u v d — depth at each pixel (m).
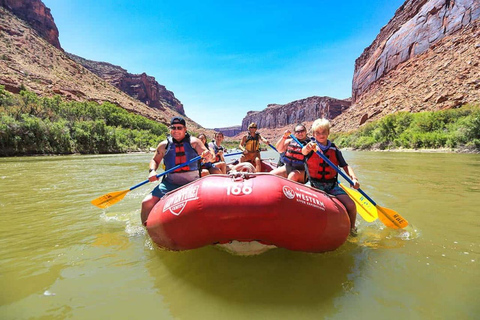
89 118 49.12
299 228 2.55
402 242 3.21
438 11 78.62
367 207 3.95
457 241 3.19
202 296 2.13
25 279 2.38
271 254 2.89
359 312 1.91
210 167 4.41
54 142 30.38
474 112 28.69
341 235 2.88
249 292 2.18
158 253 2.93
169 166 3.76
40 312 1.92
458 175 8.70
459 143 26.22
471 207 4.66
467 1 69.44
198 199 2.54
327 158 3.60
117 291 2.19
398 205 4.83
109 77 176.88
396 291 2.16
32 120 28.83
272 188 2.54
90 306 1.99
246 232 2.50
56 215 4.43
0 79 59.00
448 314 1.87
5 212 4.61
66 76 93.81
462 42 64.50
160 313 1.92
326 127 3.63
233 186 2.57
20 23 103.75
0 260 2.75
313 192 2.89
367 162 15.10
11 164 15.49
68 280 2.36
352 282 2.31
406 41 87.06
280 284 2.29
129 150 41.38
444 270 2.49
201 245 2.71
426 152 26.64
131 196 6.06
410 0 98.75
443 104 48.19
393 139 40.09
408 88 69.62
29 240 3.31
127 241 3.29
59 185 7.49
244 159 6.61
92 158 23.19
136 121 68.75
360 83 112.31
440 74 61.03
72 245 3.15
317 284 2.29
